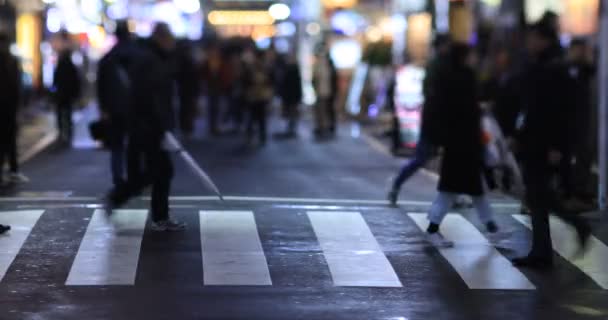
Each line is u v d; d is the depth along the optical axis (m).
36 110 45.16
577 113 13.85
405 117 29.92
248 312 11.75
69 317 11.39
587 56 19.23
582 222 14.16
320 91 37.34
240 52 40.84
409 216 17.91
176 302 12.12
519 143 14.02
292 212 18.09
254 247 15.16
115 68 18.47
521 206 18.16
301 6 57.03
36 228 16.16
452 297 12.66
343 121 45.03
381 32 46.47
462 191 15.37
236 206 18.66
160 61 15.86
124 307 11.85
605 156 18.69
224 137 35.78
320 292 12.76
